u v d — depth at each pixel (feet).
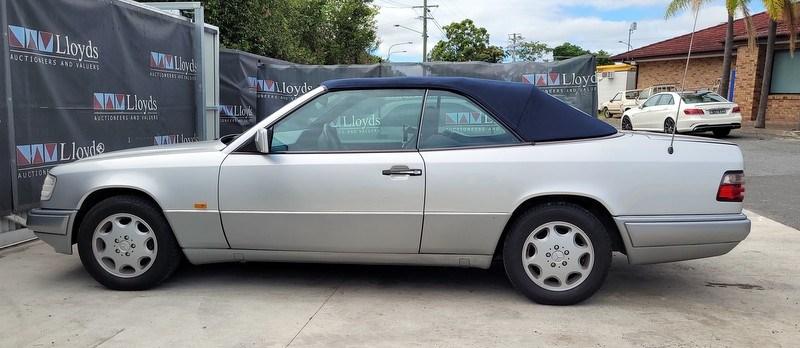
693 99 60.18
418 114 14.85
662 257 14.26
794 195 30.19
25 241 20.06
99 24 22.24
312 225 14.70
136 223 15.37
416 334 13.00
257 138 14.52
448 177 14.21
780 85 77.97
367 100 15.06
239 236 15.05
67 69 20.74
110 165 15.40
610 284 16.48
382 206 14.40
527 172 14.10
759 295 15.66
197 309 14.39
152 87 25.73
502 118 14.61
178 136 28.02
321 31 102.89
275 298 15.19
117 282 15.47
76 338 12.71
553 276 14.39
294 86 32.14
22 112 18.97
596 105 30.14
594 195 13.96
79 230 15.38
